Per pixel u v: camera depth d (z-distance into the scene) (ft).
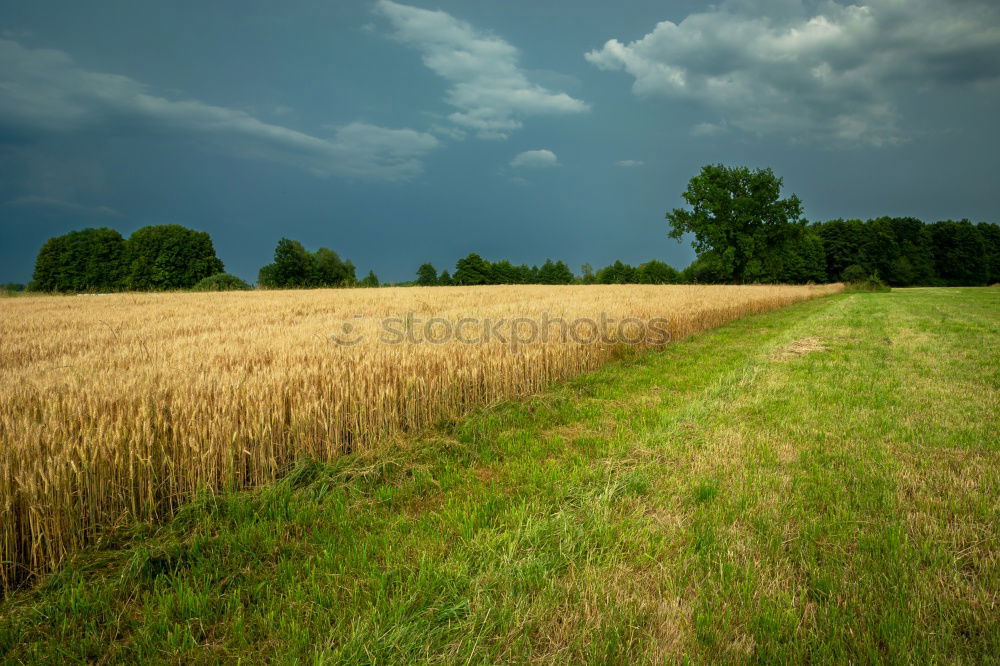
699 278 270.46
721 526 12.12
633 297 72.23
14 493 10.97
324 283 200.44
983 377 26.86
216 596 10.01
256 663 8.48
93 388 15.20
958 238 281.74
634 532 11.94
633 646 8.47
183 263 213.66
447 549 11.58
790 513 12.71
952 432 18.22
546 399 25.34
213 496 13.97
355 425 18.10
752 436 18.51
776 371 29.76
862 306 79.10
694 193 191.11
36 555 11.13
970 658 7.93
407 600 9.54
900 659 7.82
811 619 8.93
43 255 223.51
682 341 46.68
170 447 14.03
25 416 12.95
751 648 8.24
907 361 31.71
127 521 12.88
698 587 9.76
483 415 22.59
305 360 20.83
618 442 18.70
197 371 18.67
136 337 33.22
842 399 23.03
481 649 8.35
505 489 15.23
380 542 12.10
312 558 11.59
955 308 74.49
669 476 15.23
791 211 184.03
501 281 331.16
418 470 16.58
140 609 9.99
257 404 15.60
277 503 14.14
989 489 13.57
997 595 9.32
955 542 11.06
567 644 8.55
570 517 12.51
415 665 8.01
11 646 8.95
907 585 9.72
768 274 249.96
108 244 220.84
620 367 34.27
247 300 77.46
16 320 44.83
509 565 10.54
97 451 12.33
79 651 8.80
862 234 276.21
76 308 59.88
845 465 15.75
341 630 8.89
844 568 10.39
